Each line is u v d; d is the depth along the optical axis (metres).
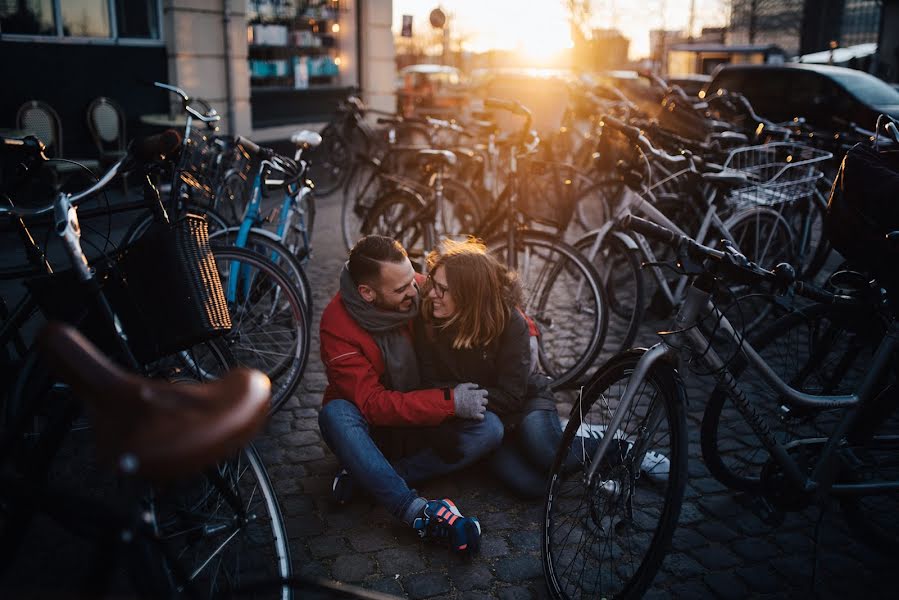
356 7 10.91
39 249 2.83
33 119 6.71
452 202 5.51
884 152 2.54
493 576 2.43
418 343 2.82
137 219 3.60
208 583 2.06
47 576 2.30
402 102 15.52
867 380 2.35
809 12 27.84
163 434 0.93
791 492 2.43
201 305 2.02
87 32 7.39
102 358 1.00
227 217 5.77
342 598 1.44
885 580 2.47
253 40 9.40
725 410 3.20
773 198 4.35
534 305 3.94
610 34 26.03
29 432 2.16
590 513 2.28
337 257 6.25
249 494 2.10
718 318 2.13
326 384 3.85
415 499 2.52
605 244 4.12
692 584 2.42
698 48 22.59
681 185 4.46
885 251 2.30
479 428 2.73
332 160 9.11
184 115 7.69
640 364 2.09
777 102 11.07
